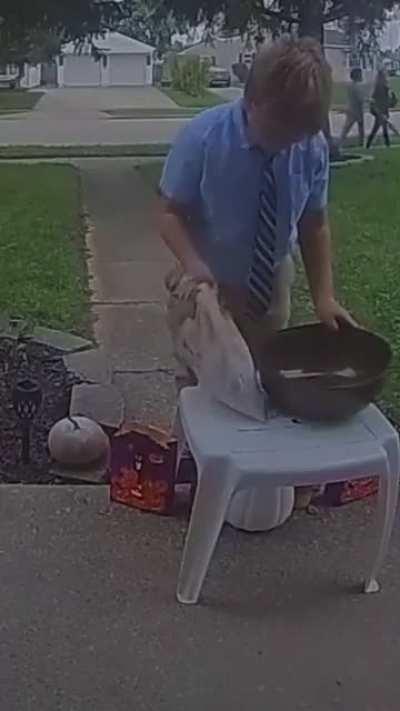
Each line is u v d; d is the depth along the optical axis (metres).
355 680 1.98
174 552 2.43
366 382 2.23
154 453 2.56
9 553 2.41
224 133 2.32
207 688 1.95
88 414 3.39
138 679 1.97
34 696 1.92
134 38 31.50
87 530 2.52
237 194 2.36
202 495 2.15
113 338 4.48
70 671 1.99
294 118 2.11
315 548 2.45
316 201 2.48
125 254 6.66
